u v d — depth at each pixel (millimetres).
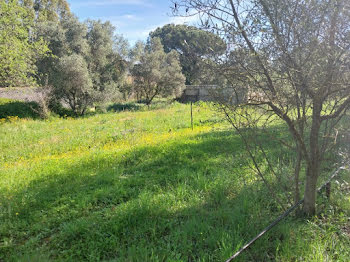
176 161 6500
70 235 3584
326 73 2846
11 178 5773
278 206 3857
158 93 27766
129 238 3398
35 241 3486
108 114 20766
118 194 4746
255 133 3570
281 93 3078
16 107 19453
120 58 27031
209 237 3240
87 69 22234
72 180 5668
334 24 2744
